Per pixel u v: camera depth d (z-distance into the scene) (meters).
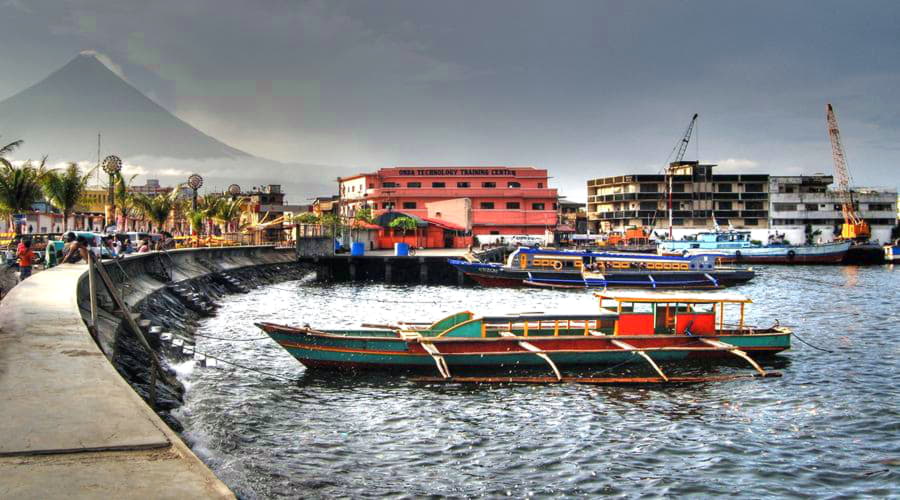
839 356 27.48
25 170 50.28
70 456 7.64
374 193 106.94
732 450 16.70
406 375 23.61
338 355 23.59
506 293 54.19
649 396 21.45
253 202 120.81
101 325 20.73
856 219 120.62
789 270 83.69
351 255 64.88
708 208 126.31
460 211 95.94
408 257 63.50
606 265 61.09
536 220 107.44
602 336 24.50
